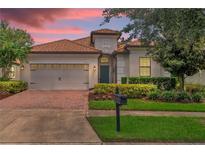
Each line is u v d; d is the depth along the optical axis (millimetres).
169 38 12867
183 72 19984
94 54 26938
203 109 15406
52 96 21078
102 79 30000
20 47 24609
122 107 15500
